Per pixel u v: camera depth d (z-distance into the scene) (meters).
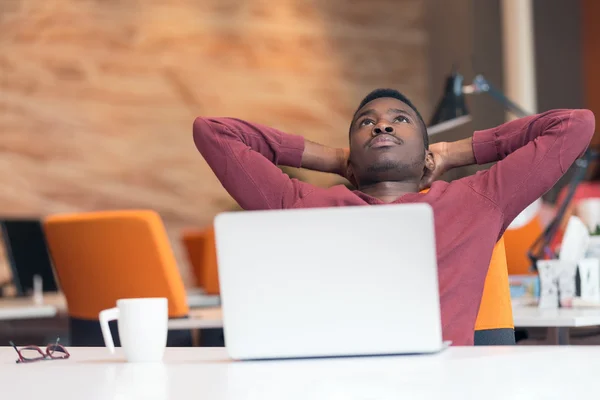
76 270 3.23
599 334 3.05
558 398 1.04
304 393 1.13
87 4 7.86
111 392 1.19
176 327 2.85
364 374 1.27
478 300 2.14
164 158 8.02
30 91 7.70
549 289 2.75
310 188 2.38
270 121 8.34
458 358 1.39
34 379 1.36
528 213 4.00
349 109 8.59
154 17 8.05
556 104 8.34
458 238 2.16
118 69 7.92
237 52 8.27
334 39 8.57
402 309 1.43
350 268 1.43
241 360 1.51
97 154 7.84
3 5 7.68
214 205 8.11
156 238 3.05
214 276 4.56
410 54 8.78
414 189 2.45
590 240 3.07
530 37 8.23
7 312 3.83
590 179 4.50
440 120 3.83
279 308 1.45
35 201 7.66
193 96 8.12
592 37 8.38
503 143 2.46
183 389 1.19
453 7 8.52
